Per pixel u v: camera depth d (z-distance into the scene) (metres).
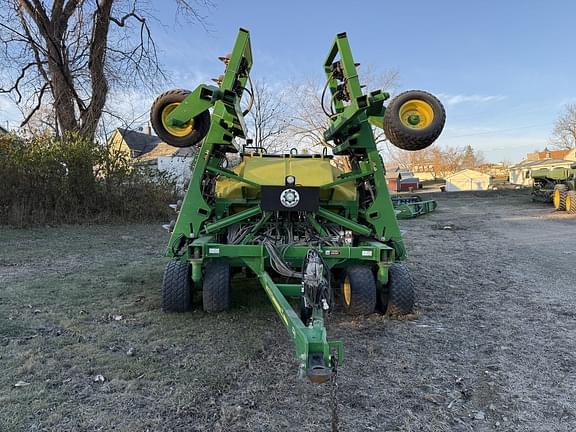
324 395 3.13
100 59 18.17
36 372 3.41
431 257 9.17
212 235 5.12
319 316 2.95
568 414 2.94
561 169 22.12
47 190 14.48
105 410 2.88
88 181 15.02
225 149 5.52
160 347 3.95
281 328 4.44
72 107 18.06
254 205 5.35
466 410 2.98
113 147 16.36
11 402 2.95
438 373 3.54
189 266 4.94
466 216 18.72
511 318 4.98
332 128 5.71
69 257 8.60
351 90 5.02
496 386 3.33
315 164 5.64
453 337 4.34
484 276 7.28
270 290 3.82
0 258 8.39
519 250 9.95
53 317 4.75
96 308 5.11
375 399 3.11
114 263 7.99
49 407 2.90
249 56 5.55
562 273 7.46
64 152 14.56
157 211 15.95
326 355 2.27
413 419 2.86
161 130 5.25
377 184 5.21
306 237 5.10
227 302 4.77
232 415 2.84
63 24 17.58
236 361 3.66
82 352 3.80
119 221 15.27
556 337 4.38
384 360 3.78
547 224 15.09
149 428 2.69
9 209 13.84
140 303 5.32
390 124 4.59
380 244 4.88
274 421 2.79
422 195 34.62
